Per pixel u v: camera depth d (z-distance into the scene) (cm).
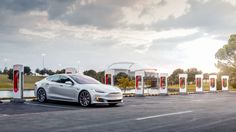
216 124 869
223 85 3625
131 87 3916
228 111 1203
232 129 790
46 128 785
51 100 1583
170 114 1089
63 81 1464
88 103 1344
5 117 973
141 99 1917
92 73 3469
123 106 1400
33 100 1609
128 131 754
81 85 1388
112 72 2198
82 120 927
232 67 4769
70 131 748
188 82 6369
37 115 1030
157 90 3556
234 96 2400
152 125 845
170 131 758
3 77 7056
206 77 4994
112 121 912
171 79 5744
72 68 1922
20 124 841
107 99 1349
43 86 1505
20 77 1498
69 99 1416
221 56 4838
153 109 1262
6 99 1583
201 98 2098
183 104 1534
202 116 1041
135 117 1003
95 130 763
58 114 1064
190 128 801
